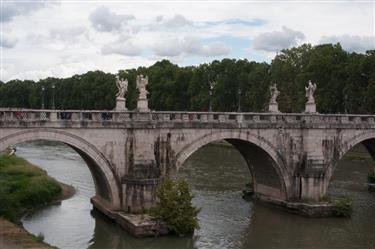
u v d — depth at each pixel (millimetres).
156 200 40438
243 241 38688
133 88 126062
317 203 47156
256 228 42406
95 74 151500
